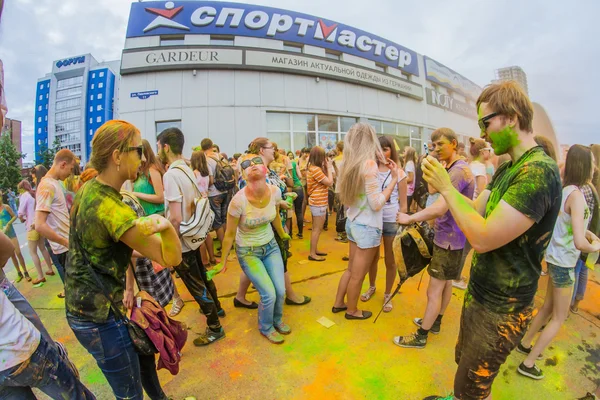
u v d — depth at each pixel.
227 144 11.87
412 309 3.08
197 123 11.63
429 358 2.34
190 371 2.26
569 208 2.11
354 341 2.57
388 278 3.07
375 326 2.78
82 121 57.78
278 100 12.52
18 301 1.55
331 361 2.33
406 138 17.11
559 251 2.11
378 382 2.11
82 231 1.28
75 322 1.32
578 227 2.03
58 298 3.66
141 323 1.48
